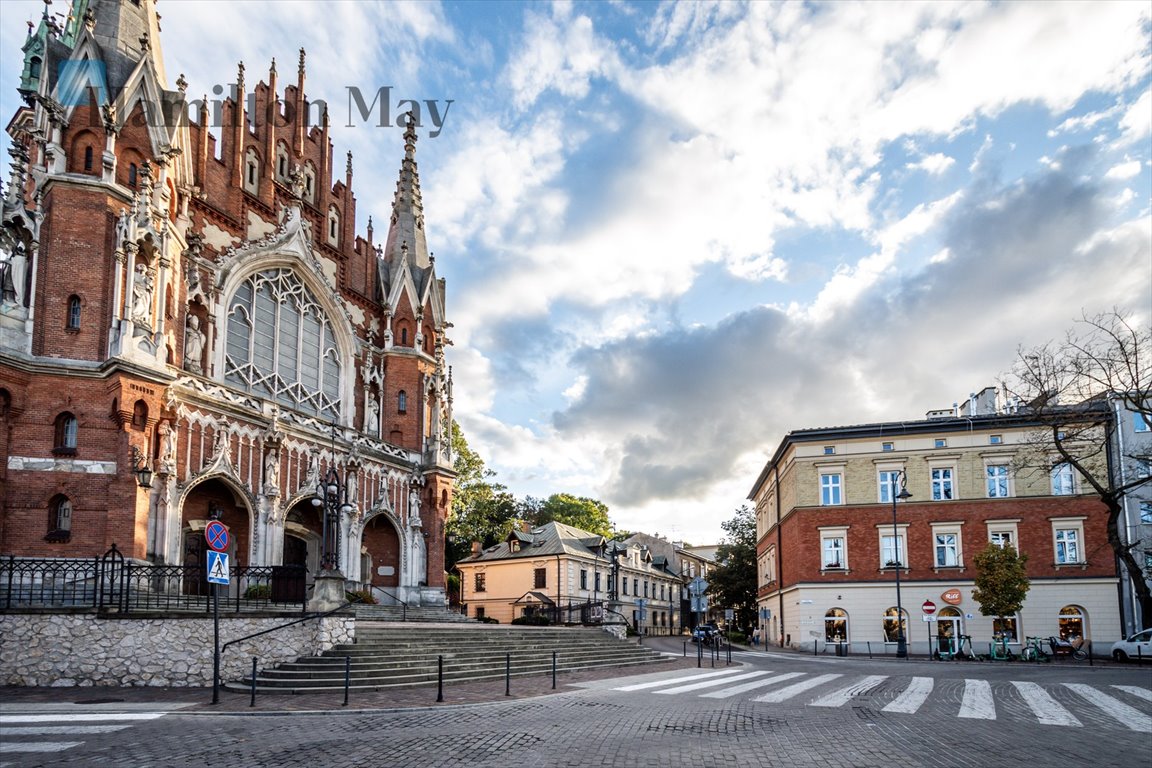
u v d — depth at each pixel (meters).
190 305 33.59
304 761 11.41
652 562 92.00
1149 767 11.34
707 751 12.36
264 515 33.91
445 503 45.94
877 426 49.31
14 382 27.42
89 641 20.36
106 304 29.06
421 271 47.69
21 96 31.25
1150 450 42.62
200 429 31.78
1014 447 47.31
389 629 25.27
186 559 32.00
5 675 20.06
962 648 42.53
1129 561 38.09
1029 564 46.00
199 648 20.55
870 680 24.88
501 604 71.75
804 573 49.25
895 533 42.84
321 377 40.50
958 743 13.23
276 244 38.00
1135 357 37.66
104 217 29.44
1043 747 12.87
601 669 29.28
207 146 35.38
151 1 34.62
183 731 13.84
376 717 15.81
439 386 46.75
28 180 31.06
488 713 16.53
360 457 40.06
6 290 28.39
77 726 14.27
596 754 12.03
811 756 12.05
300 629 21.48
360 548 39.59
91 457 27.84
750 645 57.00
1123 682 24.34
